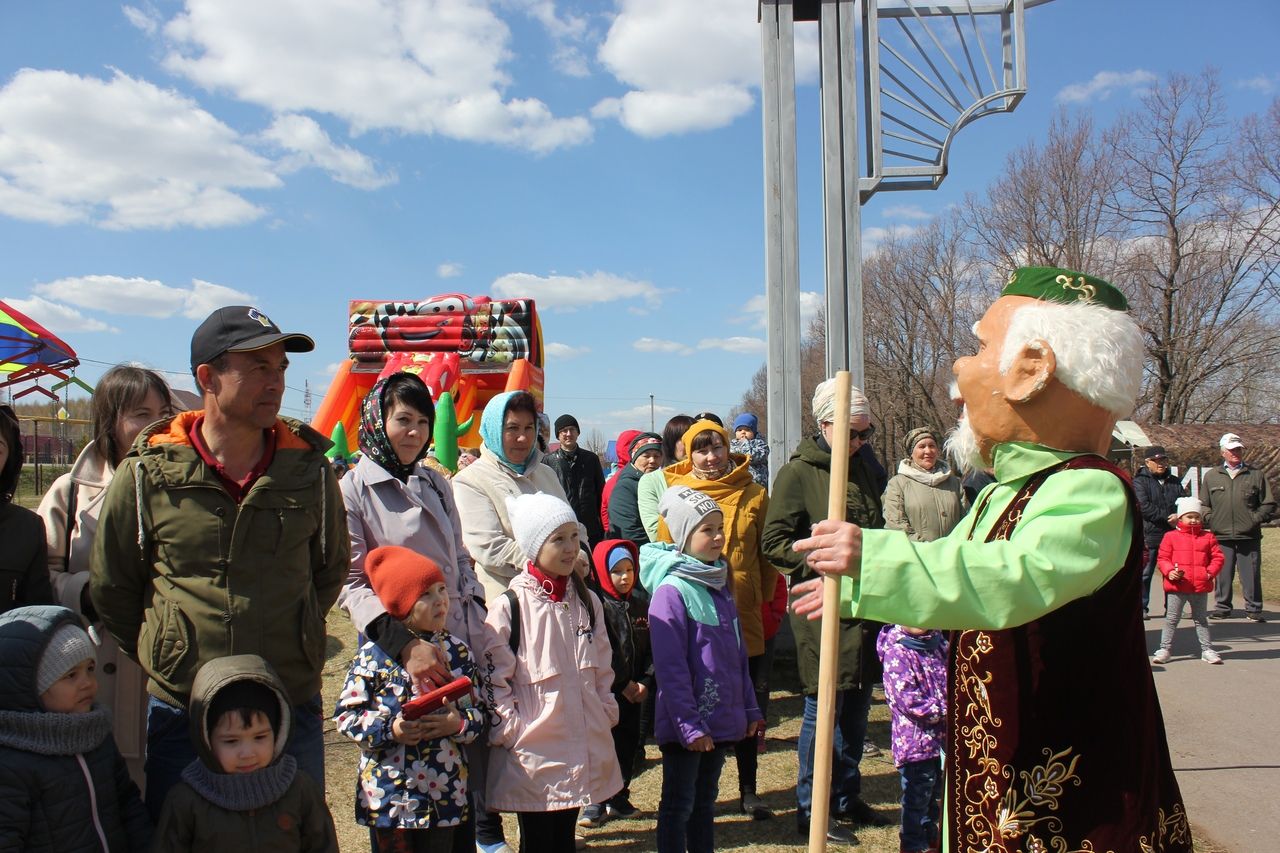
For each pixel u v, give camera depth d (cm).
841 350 678
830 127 683
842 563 183
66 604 308
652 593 376
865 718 430
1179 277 3025
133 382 329
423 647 297
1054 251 2988
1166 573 785
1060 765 178
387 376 347
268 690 253
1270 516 996
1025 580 171
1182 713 620
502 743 328
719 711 360
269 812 254
